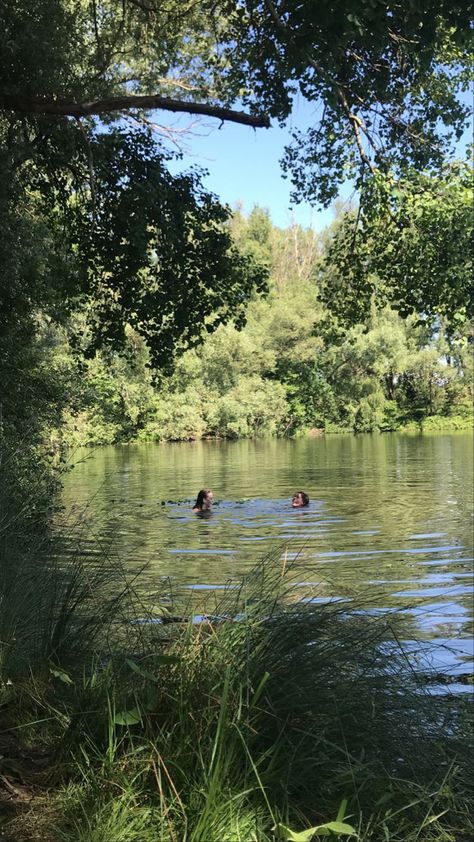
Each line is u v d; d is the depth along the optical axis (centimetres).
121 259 1159
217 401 4750
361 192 1036
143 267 1161
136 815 225
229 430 4797
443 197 933
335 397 5138
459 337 1011
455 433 5162
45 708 295
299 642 289
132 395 4212
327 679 278
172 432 4528
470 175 938
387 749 269
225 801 223
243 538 1235
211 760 226
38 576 394
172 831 220
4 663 319
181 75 1361
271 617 307
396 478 2261
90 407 1455
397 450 3528
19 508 497
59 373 1330
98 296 1224
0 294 1098
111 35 1183
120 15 1212
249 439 4869
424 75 972
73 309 1236
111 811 224
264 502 1733
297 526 1377
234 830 215
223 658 284
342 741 260
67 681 294
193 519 1466
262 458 3161
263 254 7206
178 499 1777
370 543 1188
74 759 249
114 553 515
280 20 768
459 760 277
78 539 475
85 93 1054
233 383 4966
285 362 4919
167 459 3177
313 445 4066
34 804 233
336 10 639
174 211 1111
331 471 2522
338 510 1591
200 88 1338
